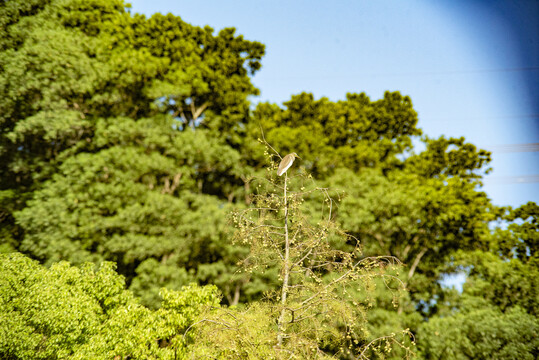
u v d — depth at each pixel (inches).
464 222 536.7
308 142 576.1
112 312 305.7
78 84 475.2
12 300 265.9
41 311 259.4
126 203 494.0
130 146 522.0
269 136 580.7
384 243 525.7
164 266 456.4
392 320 397.7
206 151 523.5
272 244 230.5
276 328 216.7
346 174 521.0
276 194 239.5
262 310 215.6
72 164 472.1
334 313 211.0
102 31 536.7
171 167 520.1
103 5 546.6
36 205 452.4
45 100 465.1
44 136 465.7
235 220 234.7
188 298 308.7
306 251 235.9
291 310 202.1
